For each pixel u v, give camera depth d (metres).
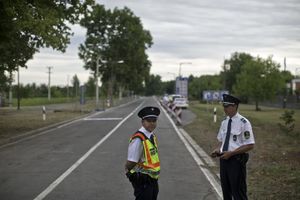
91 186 10.10
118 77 80.56
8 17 17.72
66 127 27.58
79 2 22.38
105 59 73.69
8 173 11.75
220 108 60.59
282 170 11.60
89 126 28.39
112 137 21.30
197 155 15.38
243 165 6.73
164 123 31.31
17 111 47.78
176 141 19.86
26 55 23.59
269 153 15.30
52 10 20.05
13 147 17.44
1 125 26.70
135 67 76.88
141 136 5.78
